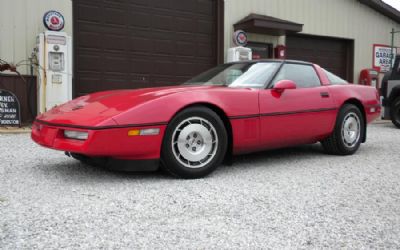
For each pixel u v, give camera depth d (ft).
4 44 23.44
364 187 10.24
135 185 10.03
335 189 10.00
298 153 15.46
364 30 41.93
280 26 31.91
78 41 25.96
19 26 23.81
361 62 42.09
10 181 10.30
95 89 26.81
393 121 26.89
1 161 12.85
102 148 9.48
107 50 27.20
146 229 7.11
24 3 23.86
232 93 11.51
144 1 28.58
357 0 40.86
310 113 13.48
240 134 11.60
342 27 40.04
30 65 24.11
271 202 8.79
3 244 6.39
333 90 14.56
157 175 11.16
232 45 32.78
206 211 8.11
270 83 12.75
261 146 12.35
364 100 15.78
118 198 8.89
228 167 12.58
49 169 11.76
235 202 8.74
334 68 40.70
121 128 9.59
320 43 39.32
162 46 29.66
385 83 27.43
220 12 32.07
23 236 6.72
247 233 7.01
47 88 22.71
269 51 35.55
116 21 27.43
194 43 31.27
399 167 12.84
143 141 9.91
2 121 21.72
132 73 28.37
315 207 8.50
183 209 8.21
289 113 12.80
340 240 6.79
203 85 12.63
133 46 28.30
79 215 7.76
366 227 7.40
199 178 10.92
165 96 10.38
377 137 21.07
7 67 22.54
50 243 6.45
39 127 10.90
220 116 11.43
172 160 10.37
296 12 36.47
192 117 10.62
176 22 30.22
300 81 13.76
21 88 24.09
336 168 12.59
